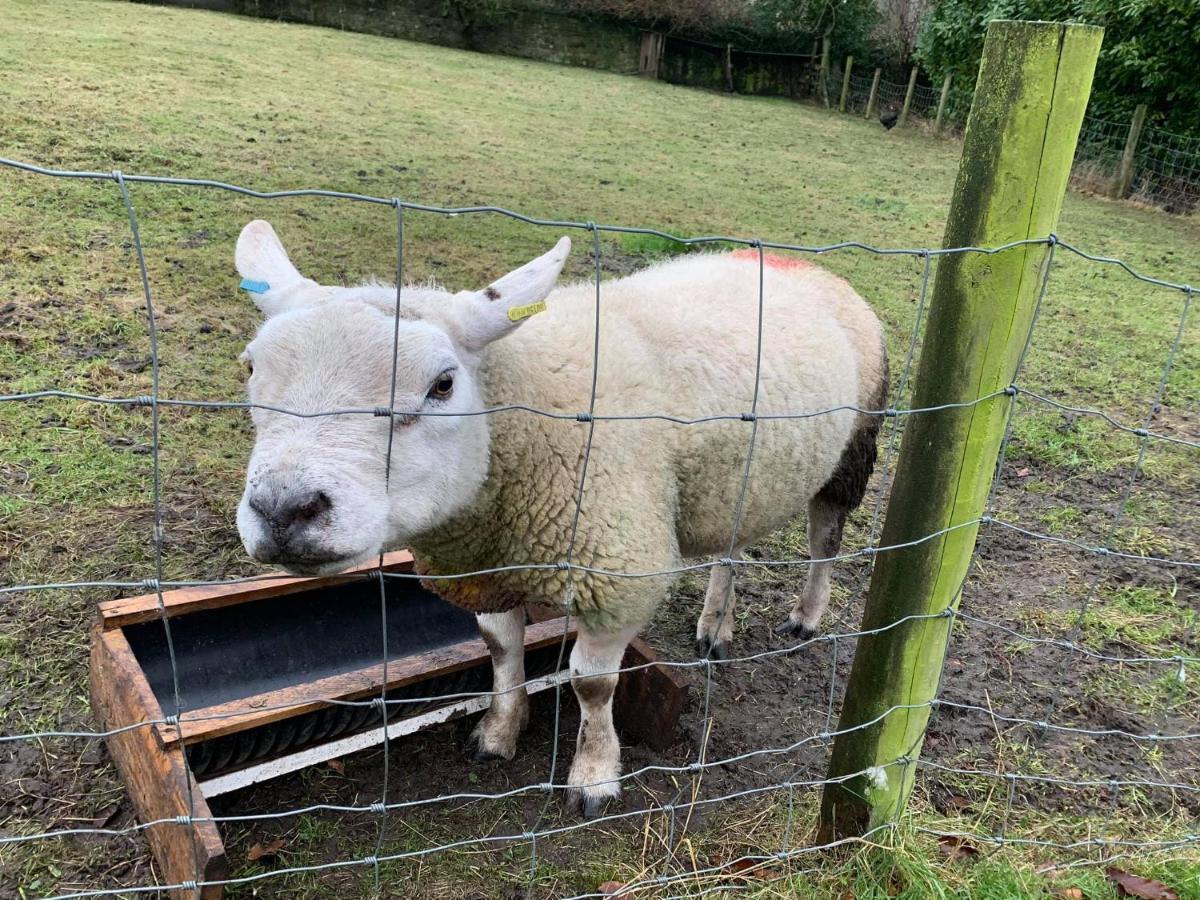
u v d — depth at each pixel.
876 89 21.78
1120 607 4.04
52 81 9.85
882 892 2.40
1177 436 5.79
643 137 13.86
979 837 2.58
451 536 2.52
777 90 24.34
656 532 2.63
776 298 3.24
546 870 2.55
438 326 2.22
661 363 2.77
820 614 3.78
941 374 2.12
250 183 7.73
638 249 7.83
